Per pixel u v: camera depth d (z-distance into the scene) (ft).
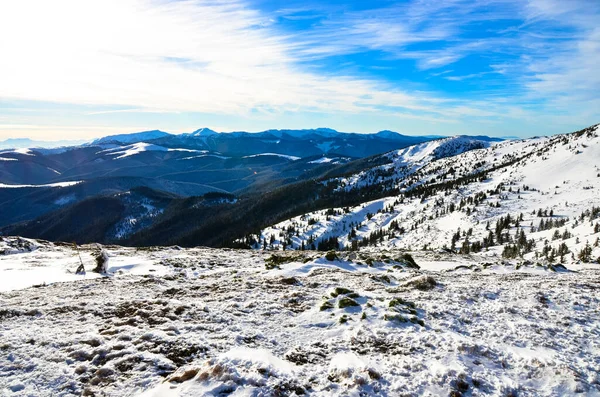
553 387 23.04
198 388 19.72
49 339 26.45
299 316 35.12
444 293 46.50
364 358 25.73
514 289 49.93
